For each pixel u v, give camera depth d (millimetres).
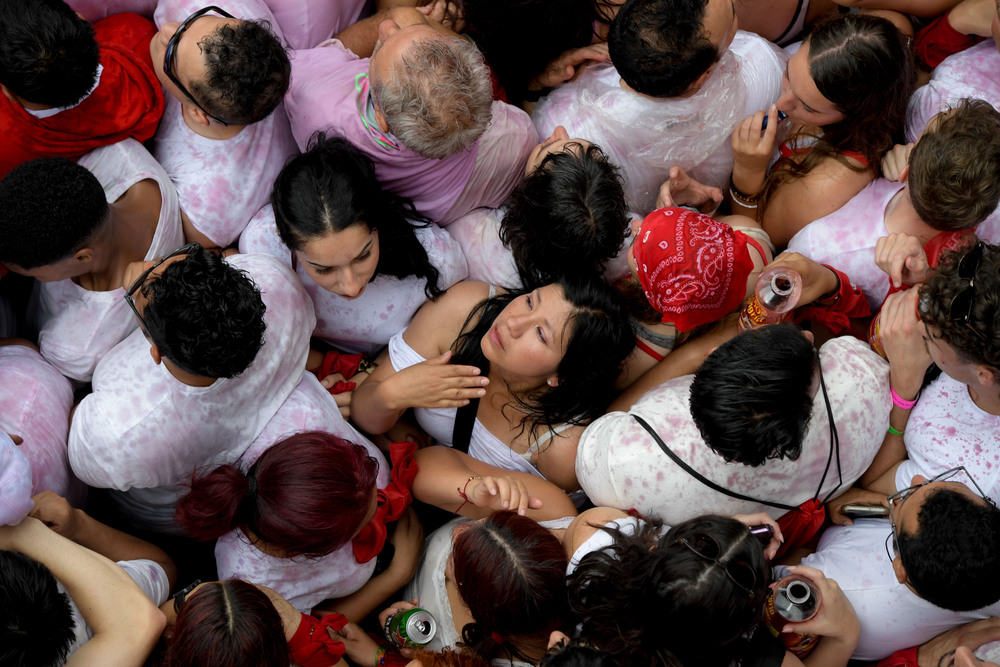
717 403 2289
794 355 2287
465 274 3178
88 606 2258
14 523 2264
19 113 2689
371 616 3139
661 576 2115
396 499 2797
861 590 2631
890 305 2652
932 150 2498
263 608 2145
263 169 3008
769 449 2277
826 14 3600
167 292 2213
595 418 2979
